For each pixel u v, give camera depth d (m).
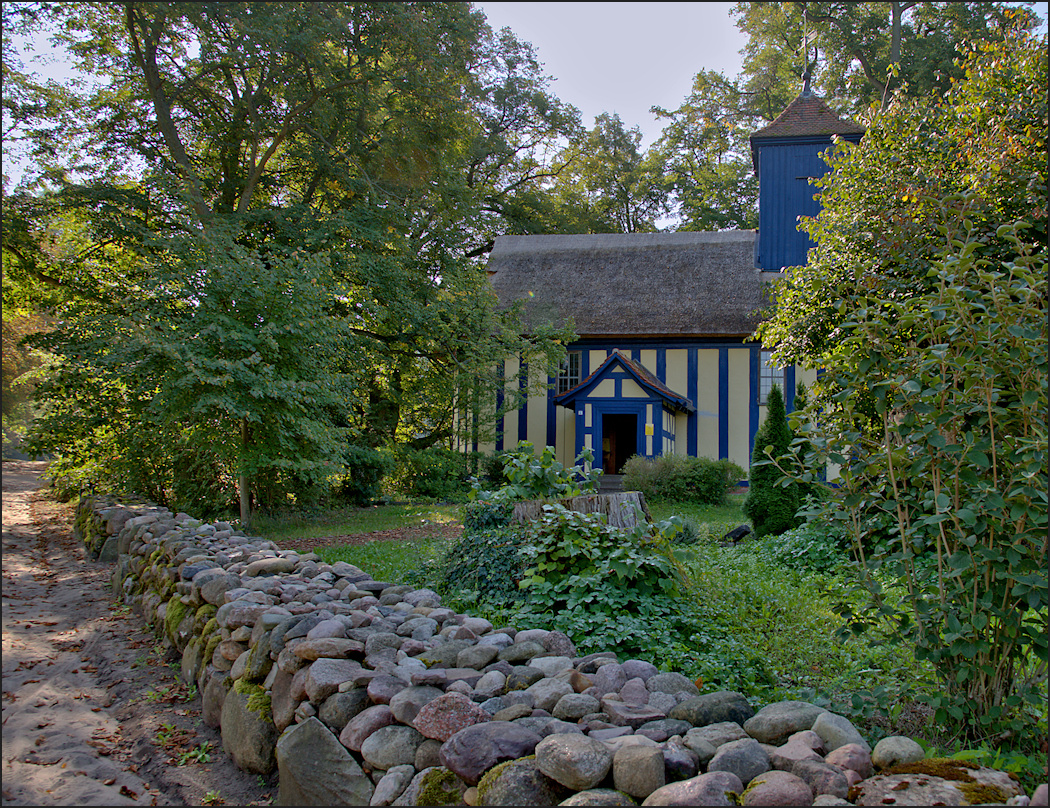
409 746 2.84
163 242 11.20
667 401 20.31
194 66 15.97
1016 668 3.26
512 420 23.66
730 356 22.16
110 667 5.04
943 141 8.27
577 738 2.45
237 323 10.68
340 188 18.41
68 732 3.89
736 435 21.94
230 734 3.61
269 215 15.54
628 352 22.86
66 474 15.02
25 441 12.88
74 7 14.60
